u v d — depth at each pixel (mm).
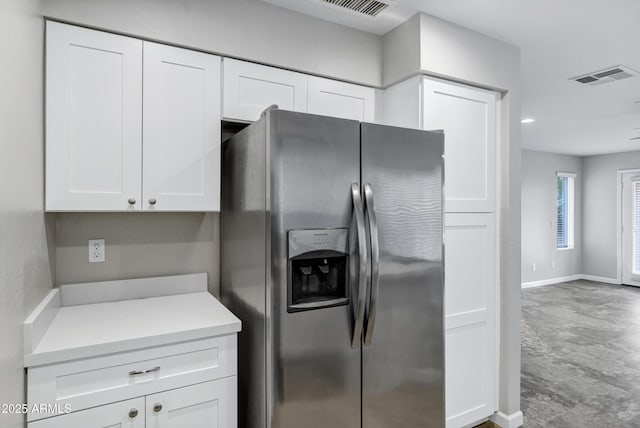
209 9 1816
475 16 2121
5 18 1013
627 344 3914
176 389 1442
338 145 1531
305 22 2086
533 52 2576
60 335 1382
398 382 1672
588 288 6617
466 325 2293
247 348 1644
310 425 1472
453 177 2242
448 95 2223
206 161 1817
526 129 4945
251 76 1931
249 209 1634
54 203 1501
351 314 1553
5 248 996
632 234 6770
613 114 4156
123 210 1636
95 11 1569
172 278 2021
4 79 999
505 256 2439
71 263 1807
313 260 1531
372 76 2318
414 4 1998
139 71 1665
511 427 2383
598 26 2219
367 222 1567
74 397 1268
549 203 6930
